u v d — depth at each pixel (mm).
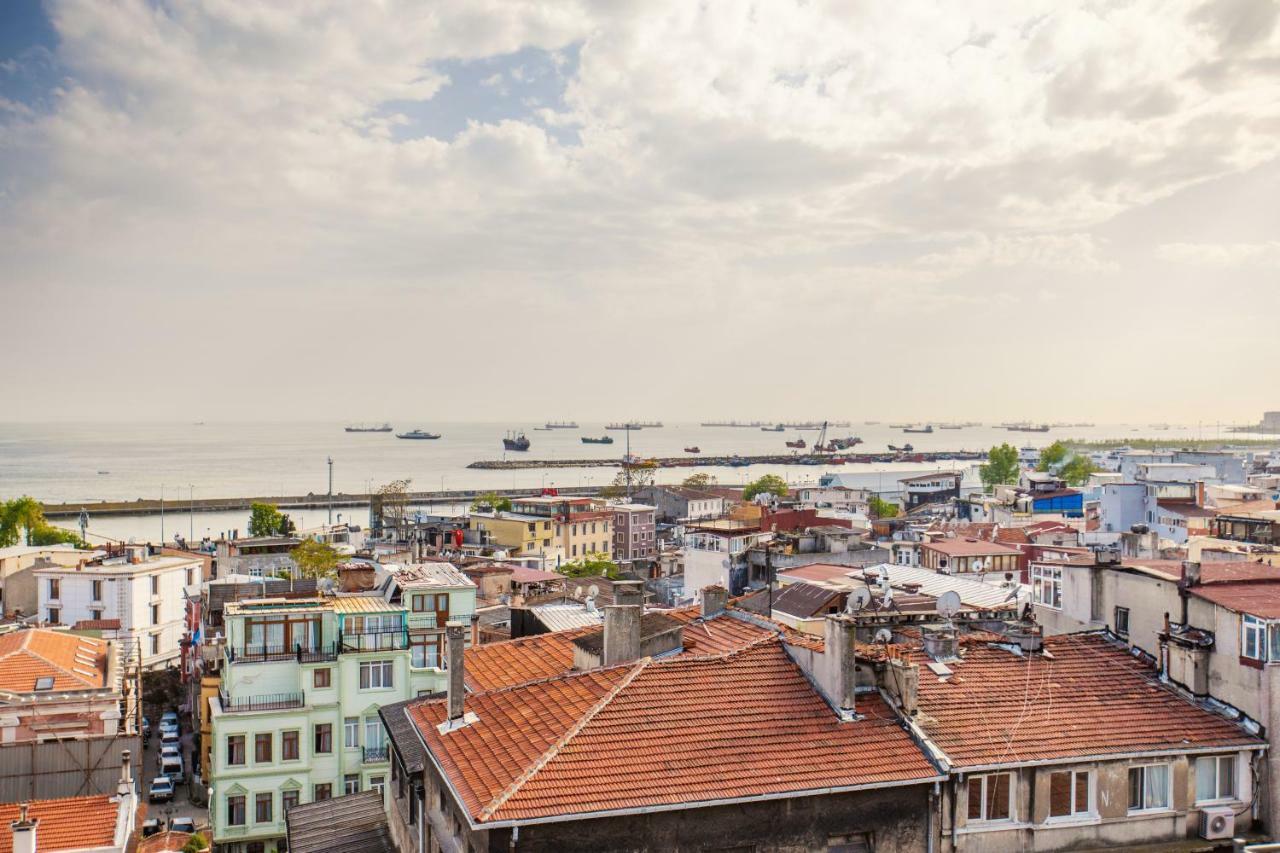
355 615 68938
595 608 61094
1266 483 196875
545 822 24094
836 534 109625
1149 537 81500
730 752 27156
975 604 57781
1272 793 29266
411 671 69688
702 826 25484
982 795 27906
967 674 32062
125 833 41812
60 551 131375
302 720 67312
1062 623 38875
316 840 37438
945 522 171375
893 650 32781
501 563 143250
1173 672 32312
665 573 152500
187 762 85438
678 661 30797
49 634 75625
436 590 73812
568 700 29797
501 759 27172
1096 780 28516
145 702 102188
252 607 70688
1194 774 29344
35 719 60438
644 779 25719
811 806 26406
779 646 32312
